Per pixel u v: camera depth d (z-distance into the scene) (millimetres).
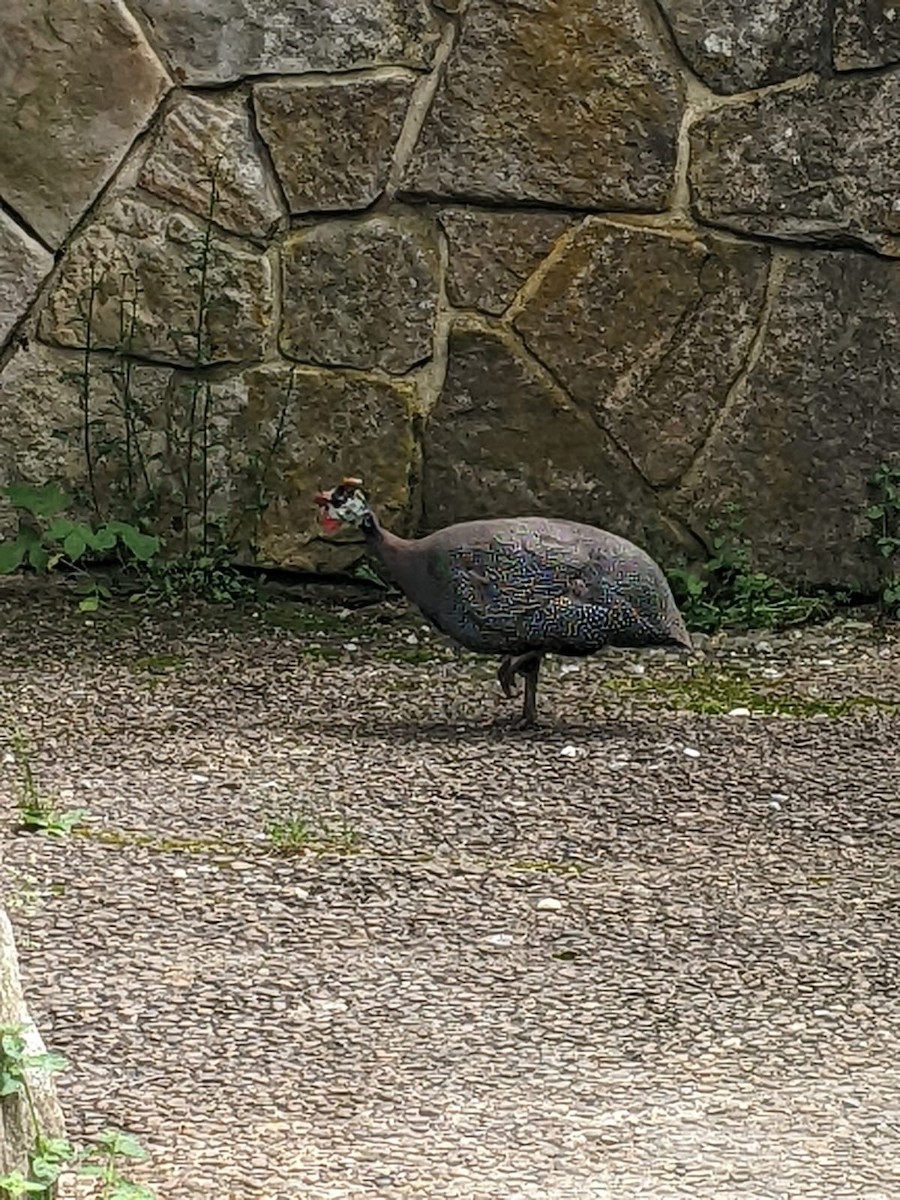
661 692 5762
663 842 4969
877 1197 3986
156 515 6395
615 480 6336
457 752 5355
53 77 6297
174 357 6355
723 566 6328
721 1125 4133
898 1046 4332
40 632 6070
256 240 6324
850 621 6273
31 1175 3820
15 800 5094
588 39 6238
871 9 6195
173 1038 4320
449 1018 4383
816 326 6281
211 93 6309
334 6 6258
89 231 6336
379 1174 4020
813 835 5016
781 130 6242
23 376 6367
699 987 4480
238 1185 3994
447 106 6277
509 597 5352
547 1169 4035
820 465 6309
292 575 6402
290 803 5094
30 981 4453
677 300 6289
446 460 6344
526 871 4840
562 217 6293
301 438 6363
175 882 4770
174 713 5570
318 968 4512
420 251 6309
